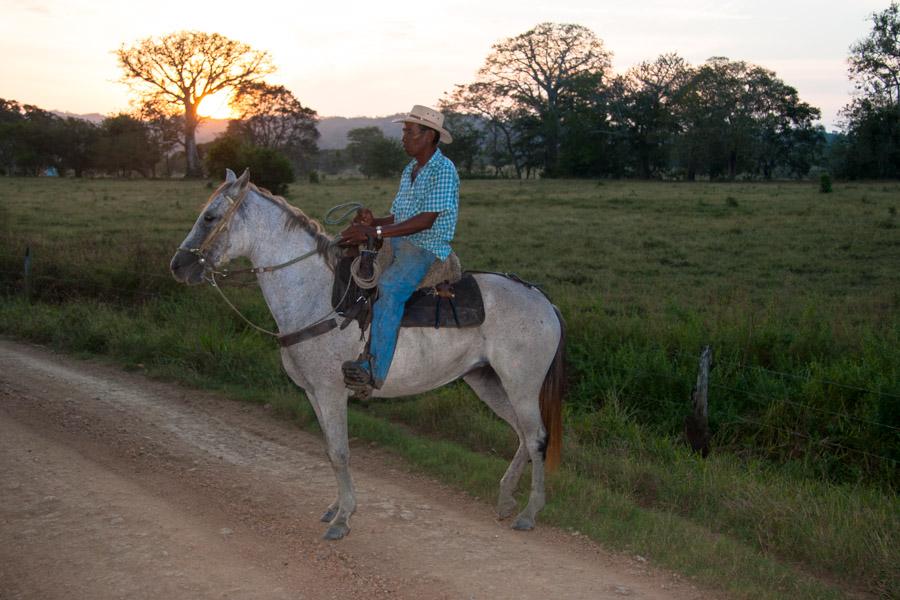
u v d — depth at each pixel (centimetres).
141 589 422
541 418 548
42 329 1095
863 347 845
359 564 466
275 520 529
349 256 508
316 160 11650
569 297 1208
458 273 526
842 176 6731
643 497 605
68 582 427
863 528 516
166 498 561
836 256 1883
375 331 494
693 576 467
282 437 724
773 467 685
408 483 620
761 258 1872
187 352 950
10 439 672
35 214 2883
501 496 552
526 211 3262
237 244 510
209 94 8475
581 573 467
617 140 7656
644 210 3250
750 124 7138
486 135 9506
